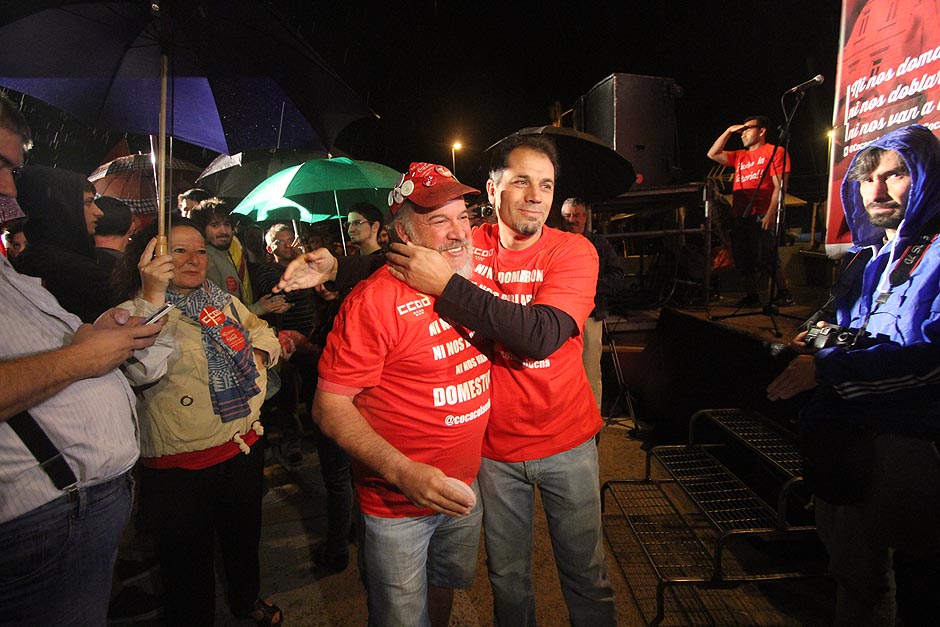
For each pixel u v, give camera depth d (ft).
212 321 6.73
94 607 4.42
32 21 5.72
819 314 6.38
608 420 16.42
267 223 18.21
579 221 12.78
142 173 12.57
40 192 6.77
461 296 4.80
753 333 11.39
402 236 5.40
